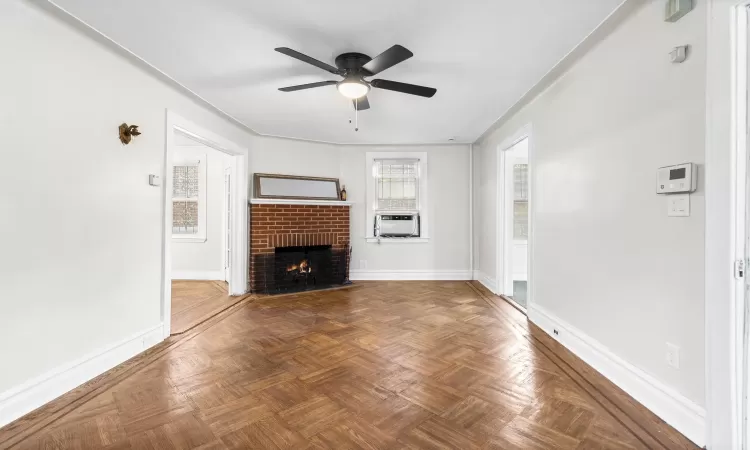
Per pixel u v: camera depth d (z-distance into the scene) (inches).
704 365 63.3
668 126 71.5
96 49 94.2
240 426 70.4
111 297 99.7
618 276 87.5
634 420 71.9
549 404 78.2
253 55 102.4
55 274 83.4
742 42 57.2
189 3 77.6
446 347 112.3
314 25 86.4
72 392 84.5
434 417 73.3
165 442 65.5
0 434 68.3
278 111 154.9
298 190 209.8
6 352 73.1
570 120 110.7
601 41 93.9
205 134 150.4
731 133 58.0
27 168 77.1
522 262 243.3
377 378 91.0
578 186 106.3
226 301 175.2
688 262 66.7
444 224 229.8
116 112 101.3
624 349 85.4
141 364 100.5
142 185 112.2
